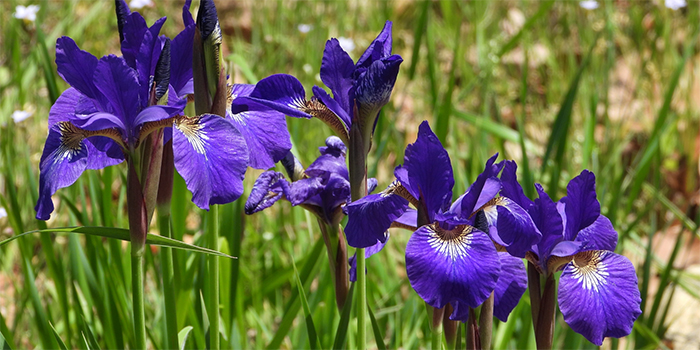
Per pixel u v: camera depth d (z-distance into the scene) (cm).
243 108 77
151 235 77
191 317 89
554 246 76
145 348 77
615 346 95
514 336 99
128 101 75
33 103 145
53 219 110
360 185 77
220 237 92
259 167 81
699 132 144
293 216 120
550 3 138
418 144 75
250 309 99
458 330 79
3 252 106
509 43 145
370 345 100
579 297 74
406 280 101
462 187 101
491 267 73
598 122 160
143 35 77
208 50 77
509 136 118
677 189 140
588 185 76
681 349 102
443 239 74
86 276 91
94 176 94
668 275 98
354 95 76
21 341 98
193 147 75
